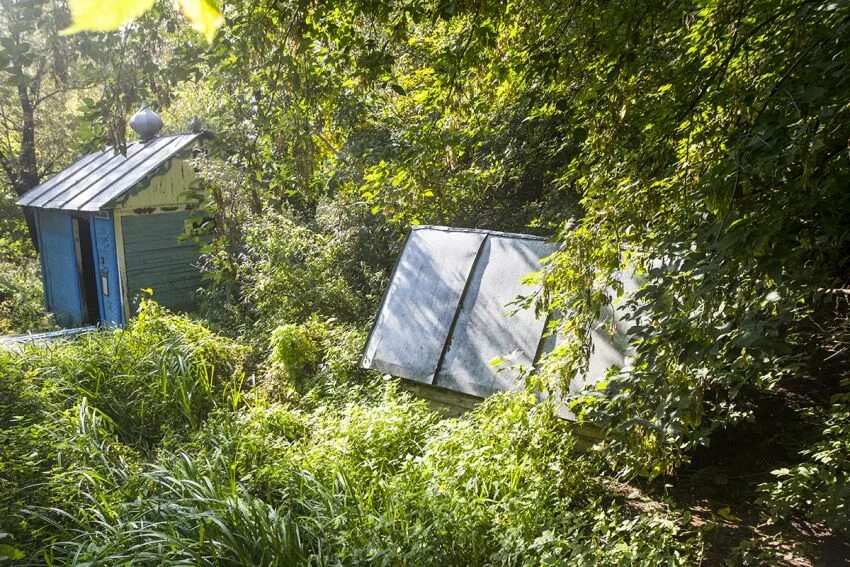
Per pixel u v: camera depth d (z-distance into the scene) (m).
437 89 5.99
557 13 5.46
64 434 6.03
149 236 13.65
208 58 4.54
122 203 13.00
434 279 7.95
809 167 2.57
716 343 3.10
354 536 4.47
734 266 2.92
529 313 7.04
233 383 8.27
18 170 19.16
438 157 6.55
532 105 6.52
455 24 6.47
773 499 4.82
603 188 4.57
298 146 5.15
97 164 15.93
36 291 17.72
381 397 7.25
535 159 9.52
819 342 6.08
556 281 4.45
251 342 9.83
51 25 3.61
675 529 4.73
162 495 5.01
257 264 10.57
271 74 4.78
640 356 3.62
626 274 6.25
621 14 4.73
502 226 10.18
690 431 4.74
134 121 15.60
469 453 5.32
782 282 2.99
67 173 16.69
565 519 4.78
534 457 5.67
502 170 9.10
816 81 2.95
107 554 4.16
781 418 6.95
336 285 10.65
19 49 3.64
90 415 6.43
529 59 5.35
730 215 3.06
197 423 7.50
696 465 6.33
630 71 4.70
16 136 20.45
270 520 4.54
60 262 16.02
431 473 5.18
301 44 4.50
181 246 14.05
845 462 4.56
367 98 6.41
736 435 6.80
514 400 6.00
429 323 7.64
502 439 5.75
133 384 7.71
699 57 4.39
